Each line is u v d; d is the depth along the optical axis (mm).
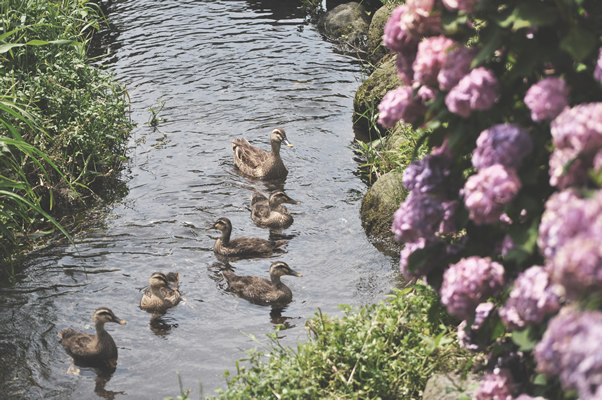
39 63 10523
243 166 10594
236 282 7879
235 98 12797
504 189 2766
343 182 10273
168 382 6309
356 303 7414
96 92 10938
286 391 4941
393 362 5070
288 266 7578
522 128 2918
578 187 2703
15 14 10297
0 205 8078
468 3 2895
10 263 8141
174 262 8383
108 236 8836
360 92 11883
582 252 2176
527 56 3008
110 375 6426
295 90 13117
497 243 3352
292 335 6965
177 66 14016
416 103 3432
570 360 2189
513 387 3410
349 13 15812
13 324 7121
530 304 2740
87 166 10219
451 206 3393
